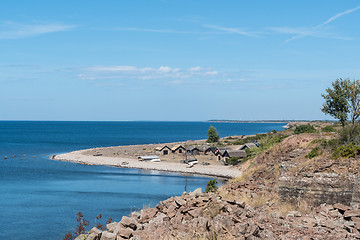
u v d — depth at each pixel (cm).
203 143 19775
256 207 1598
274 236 1012
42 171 12081
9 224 5631
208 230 1054
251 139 18038
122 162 13675
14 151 18950
